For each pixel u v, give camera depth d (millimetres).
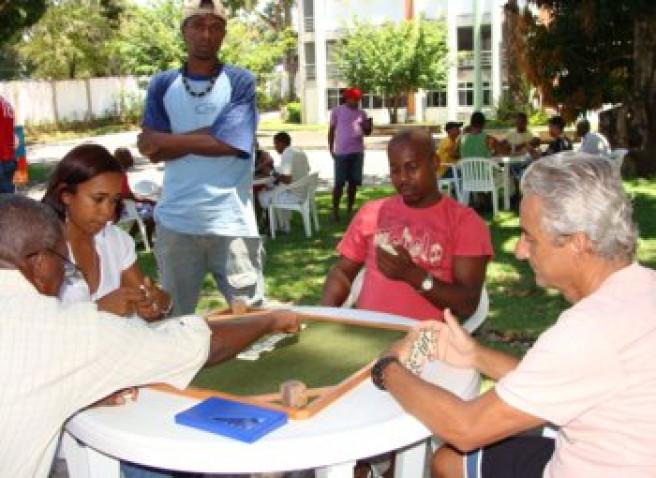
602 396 1732
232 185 3953
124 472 2369
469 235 3154
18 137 9641
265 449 1790
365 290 3336
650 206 9750
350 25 30359
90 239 2854
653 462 1742
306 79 32094
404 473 2266
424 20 28672
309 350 2432
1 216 1851
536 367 1766
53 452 1893
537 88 15750
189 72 3949
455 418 1867
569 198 1784
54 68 35094
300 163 8938
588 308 1768
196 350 2021
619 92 14438
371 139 24172
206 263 4082
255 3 30844
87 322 1854
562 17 13875
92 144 2787
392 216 3287
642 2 12086
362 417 1942
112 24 27266
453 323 2352
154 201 8562
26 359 1783
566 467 1843
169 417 1961
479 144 9828
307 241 8625
